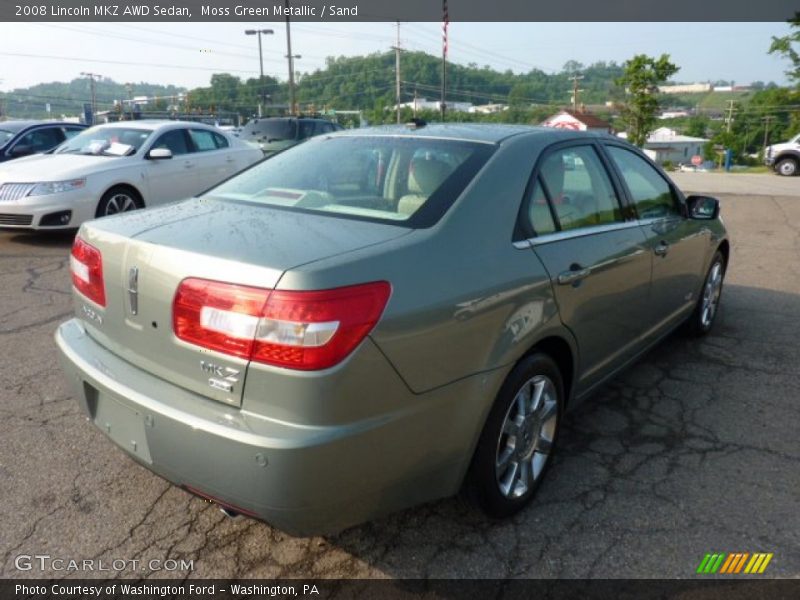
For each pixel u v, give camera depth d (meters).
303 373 1.93
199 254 2.13
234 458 1.99
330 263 2.03
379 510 2.21
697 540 2.64
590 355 3.16
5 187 7.68
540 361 2.70
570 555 2.55
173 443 2.12
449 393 2.27
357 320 1.99
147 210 2.85
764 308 5.85
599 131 3.64
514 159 2.83
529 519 2.77
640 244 3.48
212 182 9.73
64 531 2.63
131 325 2.35
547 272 2.69
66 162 8.16
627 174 3.68
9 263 6.93
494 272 2.44
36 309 5.38
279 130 15.56
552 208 2.91
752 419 3.68
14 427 3.41
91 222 2.68
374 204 2.64
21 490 2.88
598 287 3.06
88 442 3.29
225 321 2.02
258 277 1.99
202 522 2.71
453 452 2.35
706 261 4.63
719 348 4.79
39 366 4.20
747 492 2.97
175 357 2.19
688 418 3.69
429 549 2.57
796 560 2.53
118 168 8.27
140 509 2.78
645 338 3.82
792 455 3.30
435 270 2.24
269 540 2.61
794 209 12.73
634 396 3.97
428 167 2.75
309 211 2.63
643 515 2.80
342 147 3.18
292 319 1.93
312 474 1.96
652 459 3.25
